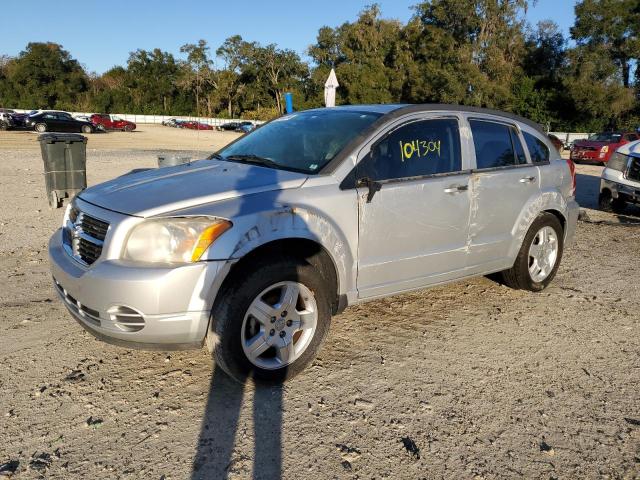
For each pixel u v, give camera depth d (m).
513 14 53.09
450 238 4.16
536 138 5.02
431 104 4.22
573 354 3.90
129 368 3.48
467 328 4.30
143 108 94.25
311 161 3.72
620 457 2.75
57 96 93.38
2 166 15.30
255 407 3.08
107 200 3.25
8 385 3.23
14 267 5.56
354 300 3.67
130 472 2.52
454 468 2.62
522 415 3.09
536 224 4.87
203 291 2.92
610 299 5.10
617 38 49.12
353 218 3.53
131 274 2.85
